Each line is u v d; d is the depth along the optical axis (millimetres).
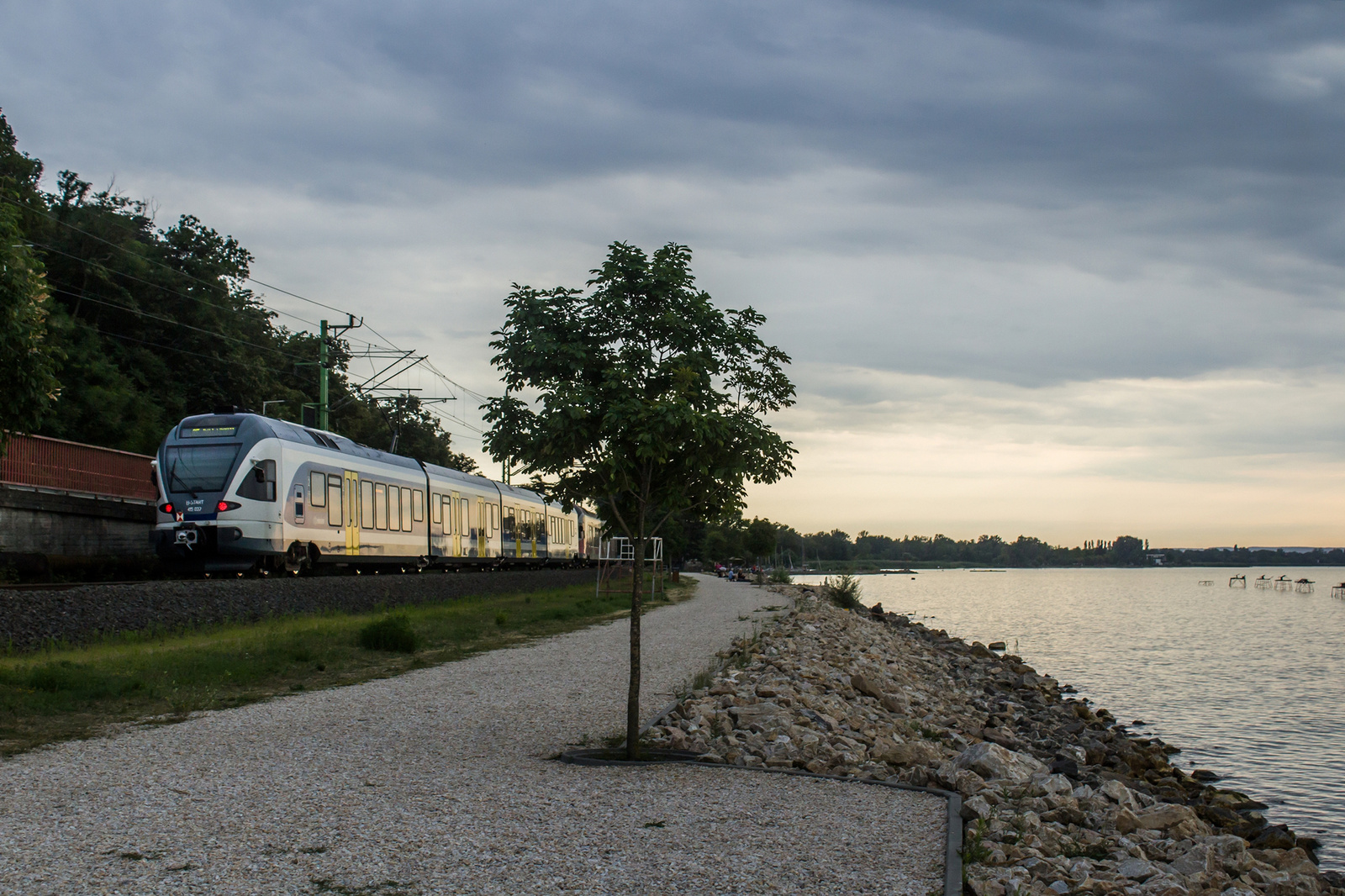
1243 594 141000
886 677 21906
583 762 10234
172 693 14055
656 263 11164
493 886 6137
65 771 9305
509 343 11172
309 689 15273
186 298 53500
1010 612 82562
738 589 59750
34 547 29203
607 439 10656
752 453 11125
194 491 26219
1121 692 33000
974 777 9258
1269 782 19359
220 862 6496
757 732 11836
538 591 43188
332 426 69312
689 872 6445
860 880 6367
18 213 15320
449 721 12578
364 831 7281
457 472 43344
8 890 5914
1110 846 7613
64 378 42500
